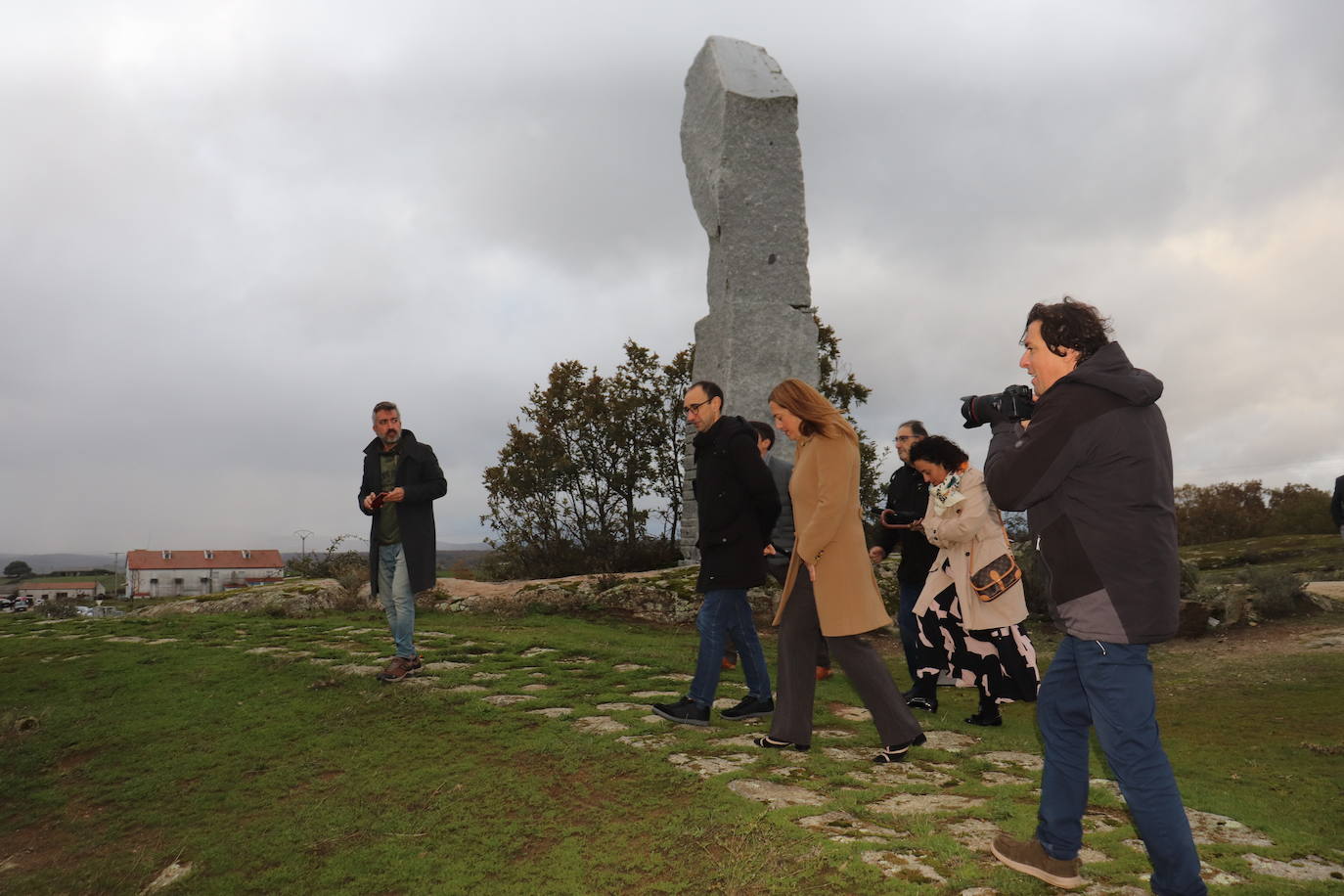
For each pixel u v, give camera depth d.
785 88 14.23
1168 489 2.57
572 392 18.00
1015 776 3.93
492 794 3.84
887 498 6.29
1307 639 9.63
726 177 13.70
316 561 16.44
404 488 6.21
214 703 6.04
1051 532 2.64
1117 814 3.43
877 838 2.98
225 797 4.29
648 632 10.38
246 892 3.22
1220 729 5.91
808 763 4.01
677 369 17.98
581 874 2.94
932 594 5.25
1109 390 2.55
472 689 5.98
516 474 17.25
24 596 70.56
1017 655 4.79
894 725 4.05
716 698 5.73
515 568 16.84
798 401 4.14
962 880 2.62
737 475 4.81
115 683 6.91
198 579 84.00
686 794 3.58
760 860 2.79
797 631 4.24
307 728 5.25
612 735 4.55
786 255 13.88
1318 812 3.77
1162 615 2.47
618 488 17.84
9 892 3.56
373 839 3.53
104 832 4.08
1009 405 3.28
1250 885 2.68
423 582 6.32
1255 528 28.02
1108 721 2.49
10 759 5.24
